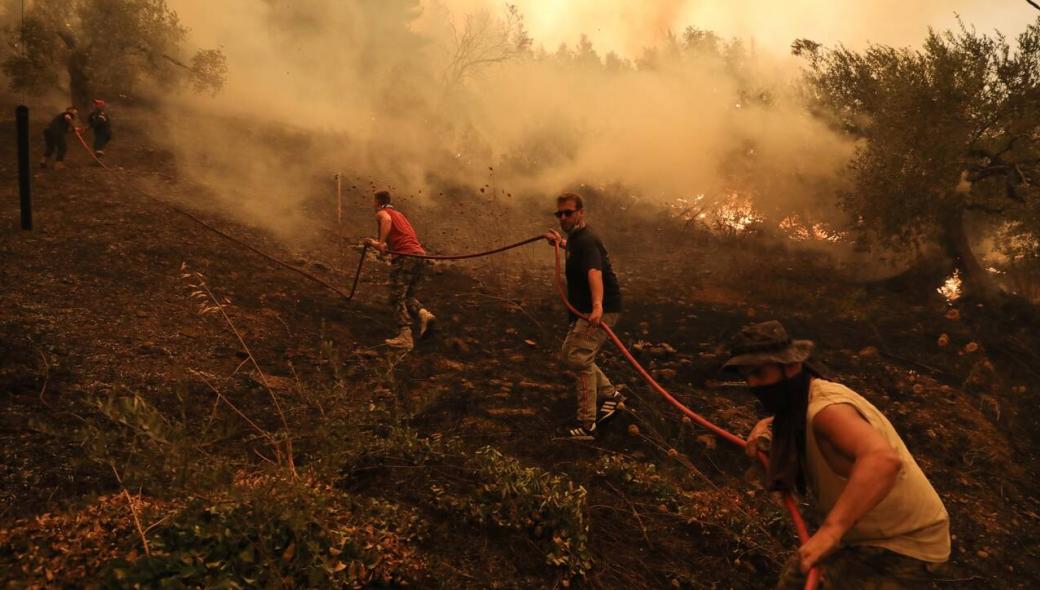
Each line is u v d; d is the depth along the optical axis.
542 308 8.04
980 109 9.52
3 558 3.07
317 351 6.17
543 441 5.12
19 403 4.49
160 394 4.94
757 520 4.43
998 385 7.21
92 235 8.20
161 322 6.23
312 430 4.43
